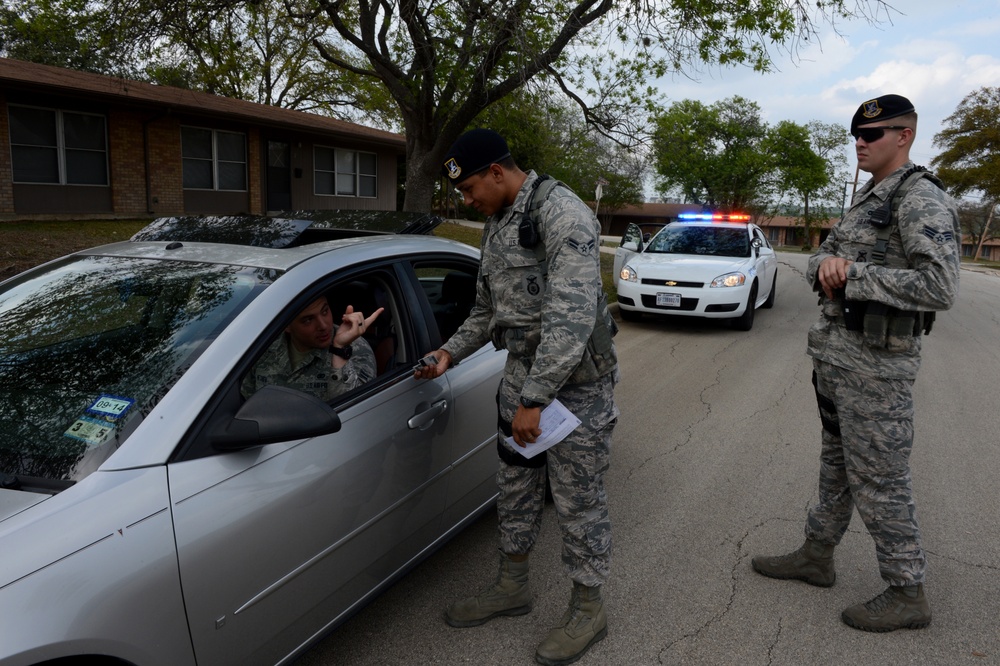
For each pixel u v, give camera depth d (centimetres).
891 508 260
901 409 251
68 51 1789
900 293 234
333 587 224
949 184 5050
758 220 6531
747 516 368
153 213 1634
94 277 248
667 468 433
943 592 296
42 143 1431
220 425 190
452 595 291
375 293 278
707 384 639
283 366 230
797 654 256
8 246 1094
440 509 280
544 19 1148
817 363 271
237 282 227
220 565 182
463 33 1127
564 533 248
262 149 1859
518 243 228
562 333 214
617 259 1038
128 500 167
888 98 244
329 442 220
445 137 1266
